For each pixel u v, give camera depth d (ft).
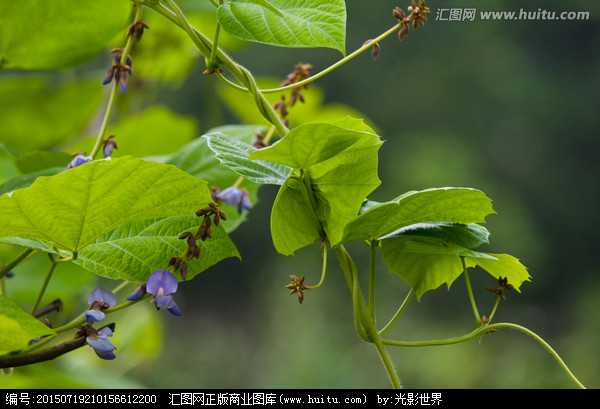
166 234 3.90
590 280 55.93
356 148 3.63
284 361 40.29
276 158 3.51
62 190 3.15
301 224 3.89
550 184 59.72
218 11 3.78
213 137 3.89
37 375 5.65
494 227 51.34
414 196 3.61
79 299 7.69
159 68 7.77
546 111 59.93
